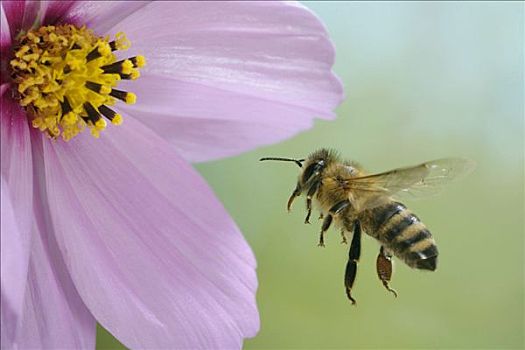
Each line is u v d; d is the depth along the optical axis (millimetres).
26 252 155
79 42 159
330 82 161
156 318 160
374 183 172
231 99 164
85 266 159
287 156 215
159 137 163
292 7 159
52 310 157
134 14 160
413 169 167
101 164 162
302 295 215
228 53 161
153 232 161
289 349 215
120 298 159
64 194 160
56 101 159
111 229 161
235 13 159
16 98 158
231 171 213
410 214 174
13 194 156
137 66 160
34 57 158
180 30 161
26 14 158
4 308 147
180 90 163
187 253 161
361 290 217
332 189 173
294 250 215
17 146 157
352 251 173
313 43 160
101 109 161
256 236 214
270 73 161
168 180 162
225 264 161
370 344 217
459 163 170
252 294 161
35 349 156
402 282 219
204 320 160
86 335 159
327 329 216
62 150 161
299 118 165
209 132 166
